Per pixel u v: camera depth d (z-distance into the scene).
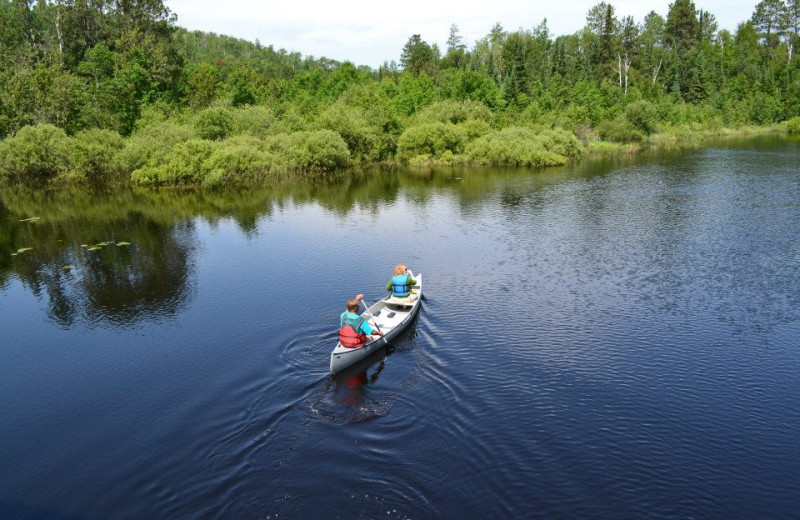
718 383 15.97
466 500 11.22
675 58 130.62
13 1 104.94
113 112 72.50
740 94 122.00
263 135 66.25
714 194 43.50
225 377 16.34
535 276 24.98
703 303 21.64
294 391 15.31
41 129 54.59
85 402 15.52
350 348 16.39
